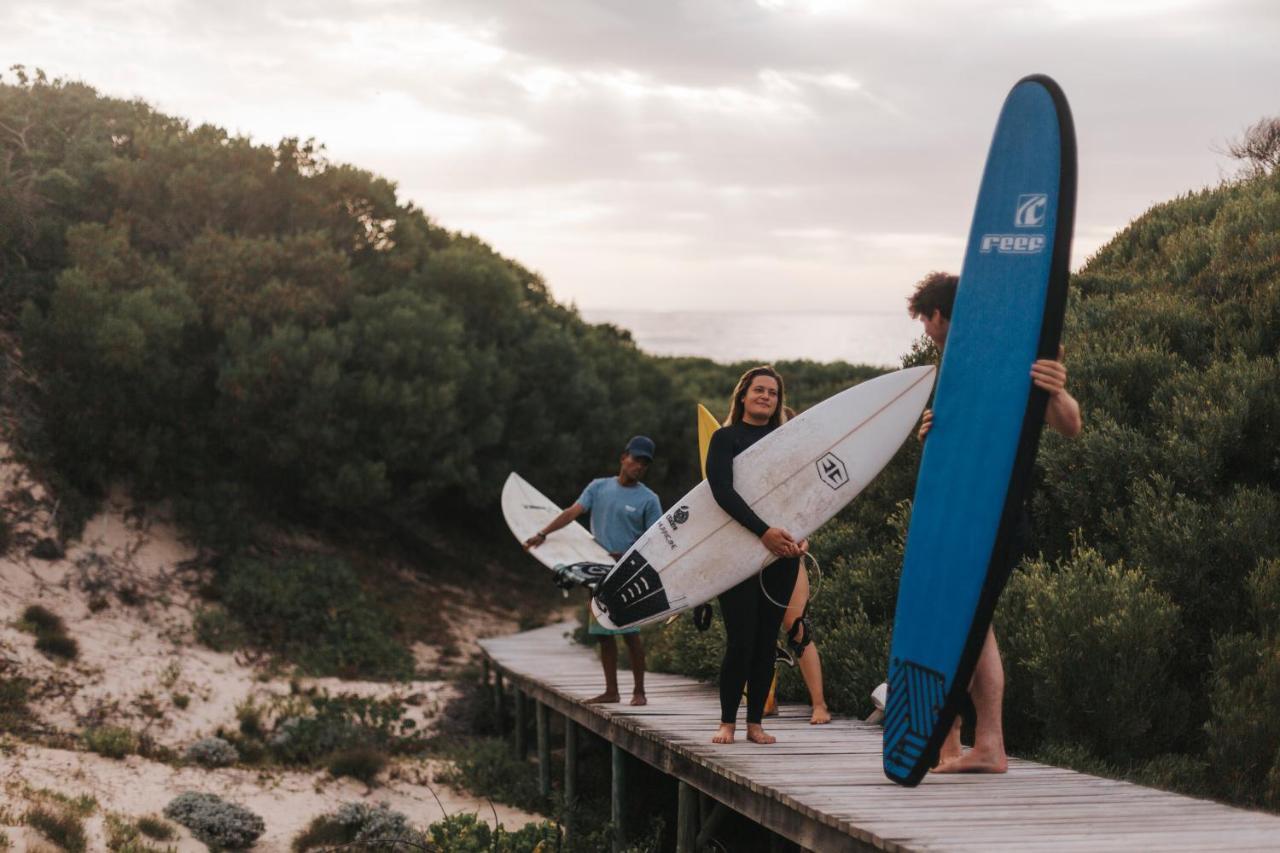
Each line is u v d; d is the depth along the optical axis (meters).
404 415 15.83
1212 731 4.68
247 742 10.30
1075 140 3.94
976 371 4.08
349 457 15.49
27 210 15.23
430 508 18.48
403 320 16.22
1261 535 5.87
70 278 13.92
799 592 6.07
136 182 16.08
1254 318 7.75
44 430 13.70
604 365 21.39
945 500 4.09
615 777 7.12
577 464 18.86
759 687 5.23
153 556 13.55
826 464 4.82
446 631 15.14
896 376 4.87
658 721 6.46
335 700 11.41
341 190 18.11
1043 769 4.64
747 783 4.50
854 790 4.20
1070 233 3.89
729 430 4.84
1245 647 5.21
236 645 12.65
